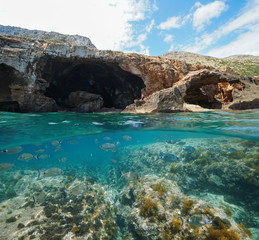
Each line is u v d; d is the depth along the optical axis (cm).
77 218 383
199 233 316
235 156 724
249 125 874
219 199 458
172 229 334
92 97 1869
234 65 4906
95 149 1095
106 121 1112
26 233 333
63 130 954
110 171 695
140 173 638
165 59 1970
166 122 1050
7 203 441
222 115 1204
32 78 1447
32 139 887
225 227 322
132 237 345
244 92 1700
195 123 1012
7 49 1338
